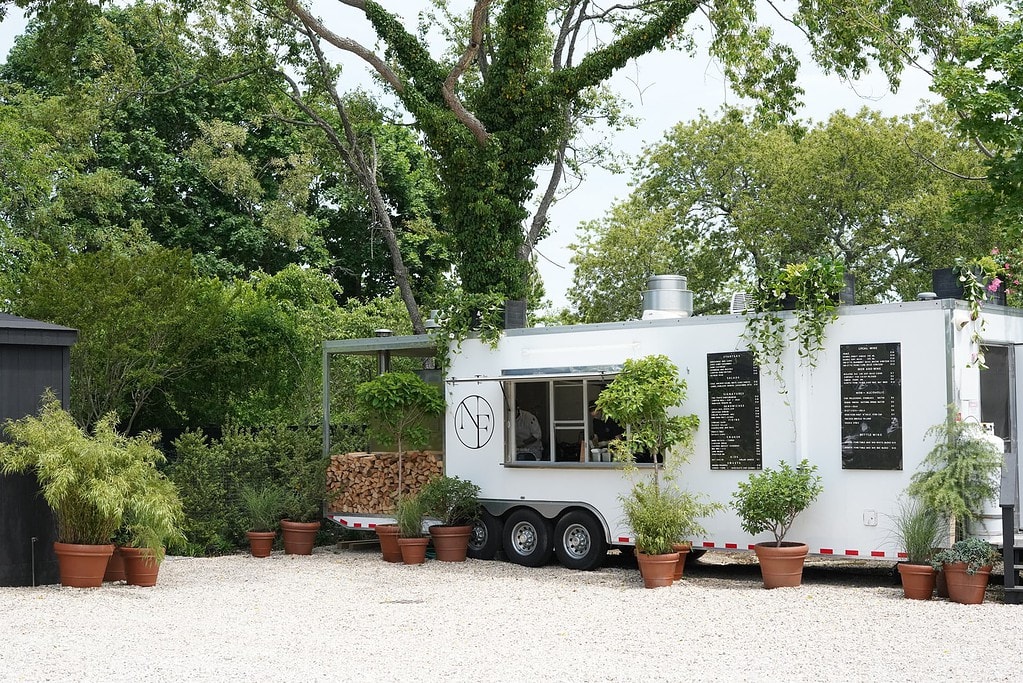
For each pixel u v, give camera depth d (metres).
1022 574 11.27
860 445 11.77
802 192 30.53
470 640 9.29
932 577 10.79
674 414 13.22
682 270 33.19
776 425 12.42
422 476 16.27
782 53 21.42
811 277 12.09
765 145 32.19
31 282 17.97
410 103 19.83
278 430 17.92
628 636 9.40
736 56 20.02
